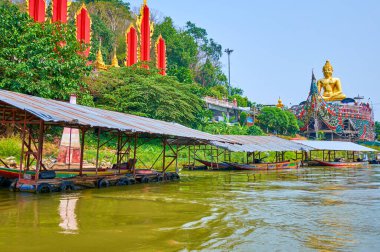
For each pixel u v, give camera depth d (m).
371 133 97.06
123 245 8.23
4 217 11.09
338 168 45.81
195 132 28.11
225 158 42.19
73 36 33.28
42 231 9.39
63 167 22.62
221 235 9.26
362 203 14.98
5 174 16.95
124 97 44.34
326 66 93.94
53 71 30.08
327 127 87.50
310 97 87.38
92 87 41.31
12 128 30.16
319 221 11.13
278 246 8.30
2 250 7.72
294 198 16.41
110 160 31.36
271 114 81.50
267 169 40.56
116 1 86.25
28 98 17.17
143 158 35.59
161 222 10.76
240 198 16.25
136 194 17.17
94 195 16.38
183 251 7.85
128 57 57.50
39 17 42.00
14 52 28.14
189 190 19.25
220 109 76.00
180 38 89.62
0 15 29.55
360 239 8.99
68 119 14.62
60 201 14.23
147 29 59.81
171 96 46.69
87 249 7.89
